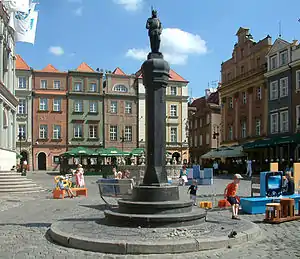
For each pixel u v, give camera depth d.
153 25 11.55
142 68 11.45
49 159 62.59
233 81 54.75
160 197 10.55
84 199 19.62
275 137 44.91
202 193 22.91
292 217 12.59
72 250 8.55
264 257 7.96
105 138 64.75
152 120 11.15
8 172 25.78
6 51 36.72
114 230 9.60
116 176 26.98
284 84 44.12
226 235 9.18
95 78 64.88
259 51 49.12
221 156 51.09
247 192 23.08
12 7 33.53
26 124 61.66
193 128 76.25
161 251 8.17
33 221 12.65
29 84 62.12
